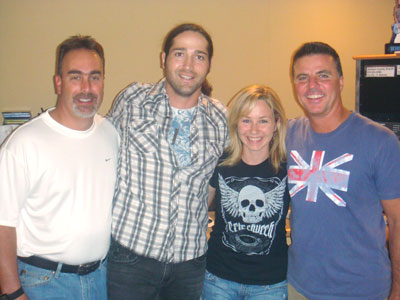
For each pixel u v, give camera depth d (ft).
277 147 5.40
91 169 4.78
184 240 5.21
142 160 5.06
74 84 4.59
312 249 4.84
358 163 4.60
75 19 7.77
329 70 4.80
